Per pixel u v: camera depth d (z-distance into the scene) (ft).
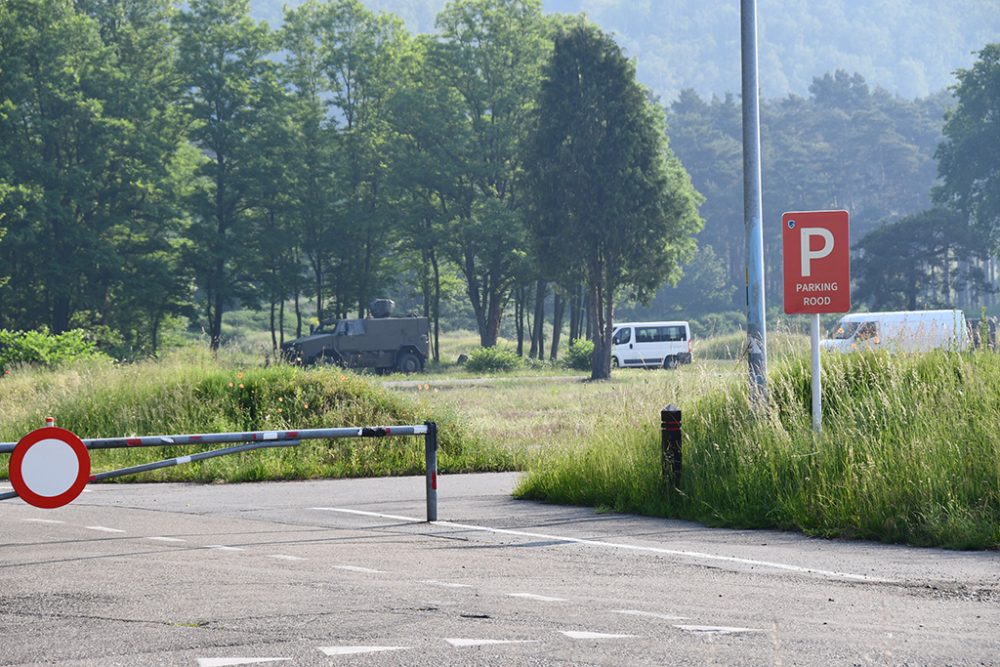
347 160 372.38
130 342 357.82
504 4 360.48
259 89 351.05
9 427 97.09
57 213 310.45
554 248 282.15
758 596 36.24
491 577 39.81
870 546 47.78
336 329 273.54
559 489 64.75
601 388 198.39
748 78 68.69
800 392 67.67
